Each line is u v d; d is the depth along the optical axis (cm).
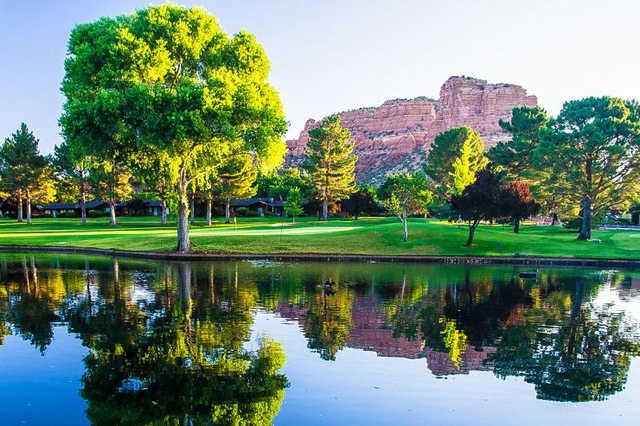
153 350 1277
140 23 3272
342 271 2816
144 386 1043
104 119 3005
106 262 3180
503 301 1986
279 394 1017
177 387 1042
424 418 924
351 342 1374
